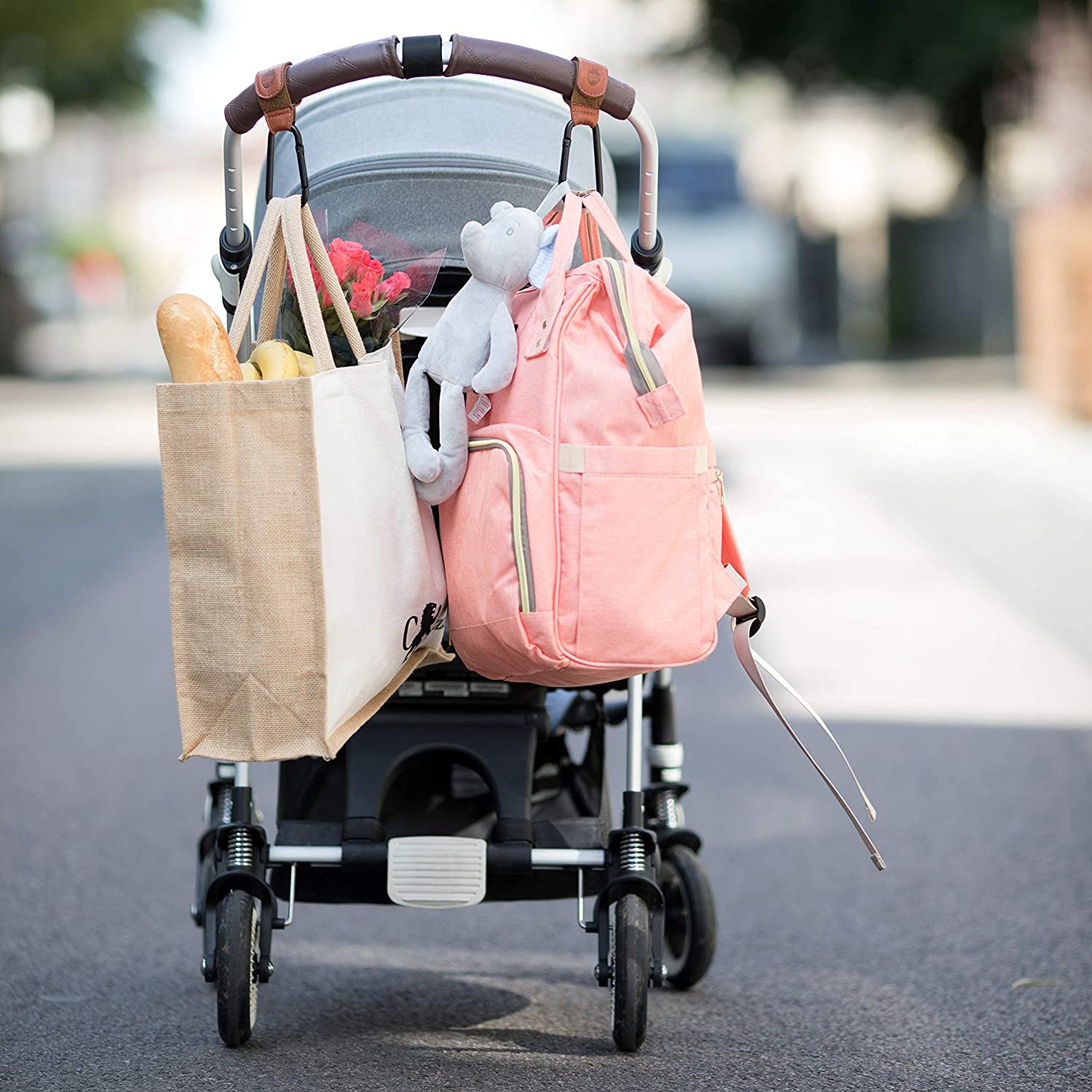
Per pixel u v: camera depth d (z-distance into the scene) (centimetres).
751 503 1664
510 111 587
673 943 575
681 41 3275
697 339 3020
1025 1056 514
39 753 895
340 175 572
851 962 604
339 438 457
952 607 1213
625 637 460
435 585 481
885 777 842
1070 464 1866
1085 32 2842
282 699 458
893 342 3925
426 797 530
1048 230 2272
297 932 643
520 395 470
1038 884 688
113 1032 530
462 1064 501
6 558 1468
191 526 455
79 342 4441
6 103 4431
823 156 4247
